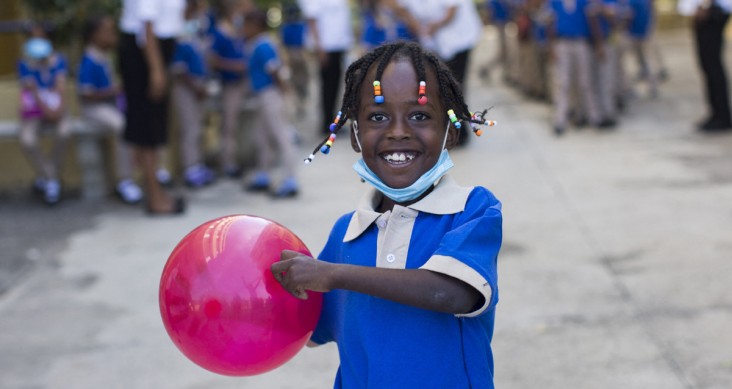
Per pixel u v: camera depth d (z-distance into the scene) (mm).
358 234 2066
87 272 5871
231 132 8789
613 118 10125
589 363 4090
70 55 9820
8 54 9305
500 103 12688
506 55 14906
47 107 7621
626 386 3848
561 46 9758
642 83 13430
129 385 4164
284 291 2010
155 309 5133
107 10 8930
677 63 15383
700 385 3818
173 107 8859
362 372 1995
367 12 10000
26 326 4949
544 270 5355
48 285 5645
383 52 1991
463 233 1889
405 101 1925
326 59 10453
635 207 6672
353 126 2105
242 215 2156
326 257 2215
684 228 6062
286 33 12312
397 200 2031
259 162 8133
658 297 4836
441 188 2025
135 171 8555
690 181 7371
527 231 6207
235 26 8781
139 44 6875
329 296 2156
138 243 6504
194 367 4336
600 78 9992
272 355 2043
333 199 7613
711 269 5215
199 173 8461
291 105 12148
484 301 1859
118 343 4660
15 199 8078
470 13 9016
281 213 7207
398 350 1943
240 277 1979
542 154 8844
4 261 6195
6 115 8562
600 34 9758
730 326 4398
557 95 9836
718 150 8531
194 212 7422
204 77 8414
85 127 7797
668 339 4297
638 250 5656
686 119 10383
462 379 1952
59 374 4312
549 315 4660
